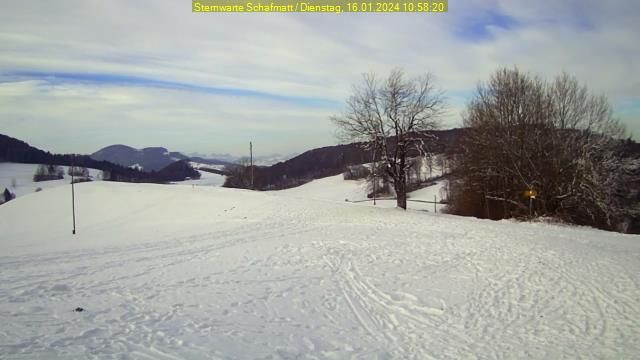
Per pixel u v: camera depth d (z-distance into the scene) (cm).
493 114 3781
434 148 3328
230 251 1769
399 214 2869
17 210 4434
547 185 3475
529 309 994
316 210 3192
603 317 930
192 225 2902
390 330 883
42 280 1235
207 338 776
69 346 699
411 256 1573
